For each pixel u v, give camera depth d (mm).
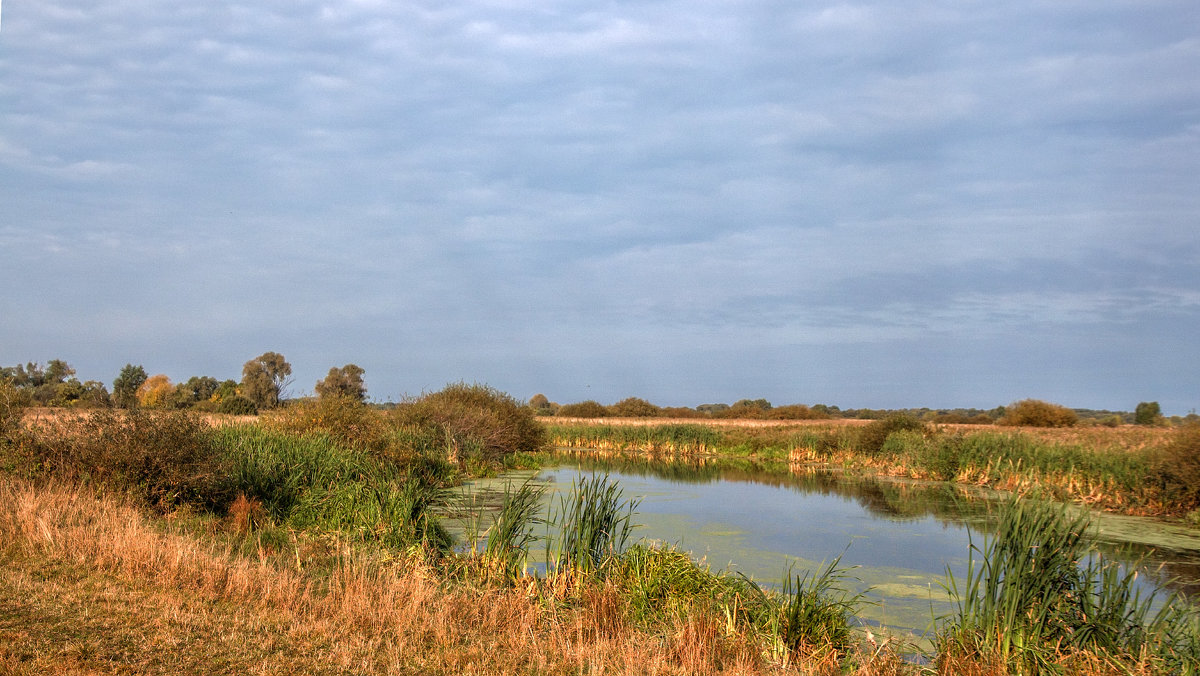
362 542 12672
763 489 27547
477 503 19969
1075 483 24109
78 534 10000
